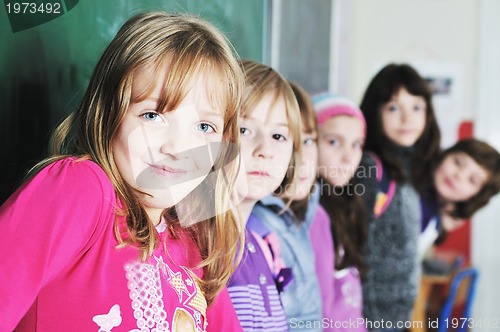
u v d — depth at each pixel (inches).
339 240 56.6
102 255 26.4
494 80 91.4
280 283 44.4
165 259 29.8
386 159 65.6
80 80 39.8
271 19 58.3
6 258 23.0
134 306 26.7
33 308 25.4
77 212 25.0
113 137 28.3
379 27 89.3
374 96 68.0
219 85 30.5
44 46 37.3
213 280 33.2
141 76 28.4
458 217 76.3
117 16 41.7
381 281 63.6
